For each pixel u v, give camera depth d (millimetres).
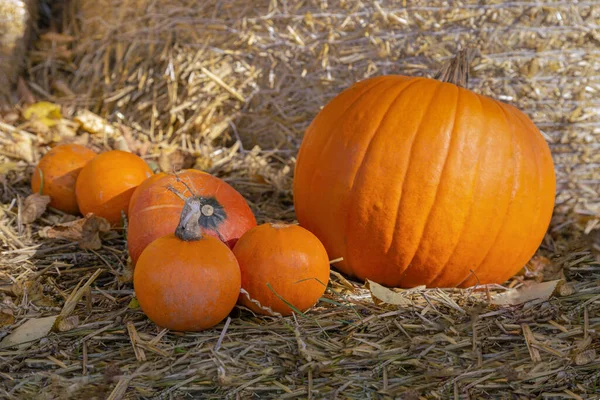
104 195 1100
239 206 986
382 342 890
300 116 1361
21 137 1360
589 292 1016
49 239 1104
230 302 877
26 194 1230
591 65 1262
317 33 1330
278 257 901
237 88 1384
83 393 789
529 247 1014
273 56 1357
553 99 1274
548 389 838
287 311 921
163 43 1418
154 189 969
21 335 870
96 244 1075
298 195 1037
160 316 866
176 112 1410
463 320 938
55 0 1572
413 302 969
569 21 1258
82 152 1199
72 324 889
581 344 903
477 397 822
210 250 872
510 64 1274
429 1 1284
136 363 839
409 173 951
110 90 1462
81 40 1508
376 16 1300
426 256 971
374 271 999
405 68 1310
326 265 928
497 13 1271
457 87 1018
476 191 954
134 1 1438
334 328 909
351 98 1016
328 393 812
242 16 1362
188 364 838
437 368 853
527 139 998
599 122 1271
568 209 1267
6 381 810
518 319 947
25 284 973
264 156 1378
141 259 875
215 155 1381
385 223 960
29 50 1522
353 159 969
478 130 962
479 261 986
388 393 816
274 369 835
